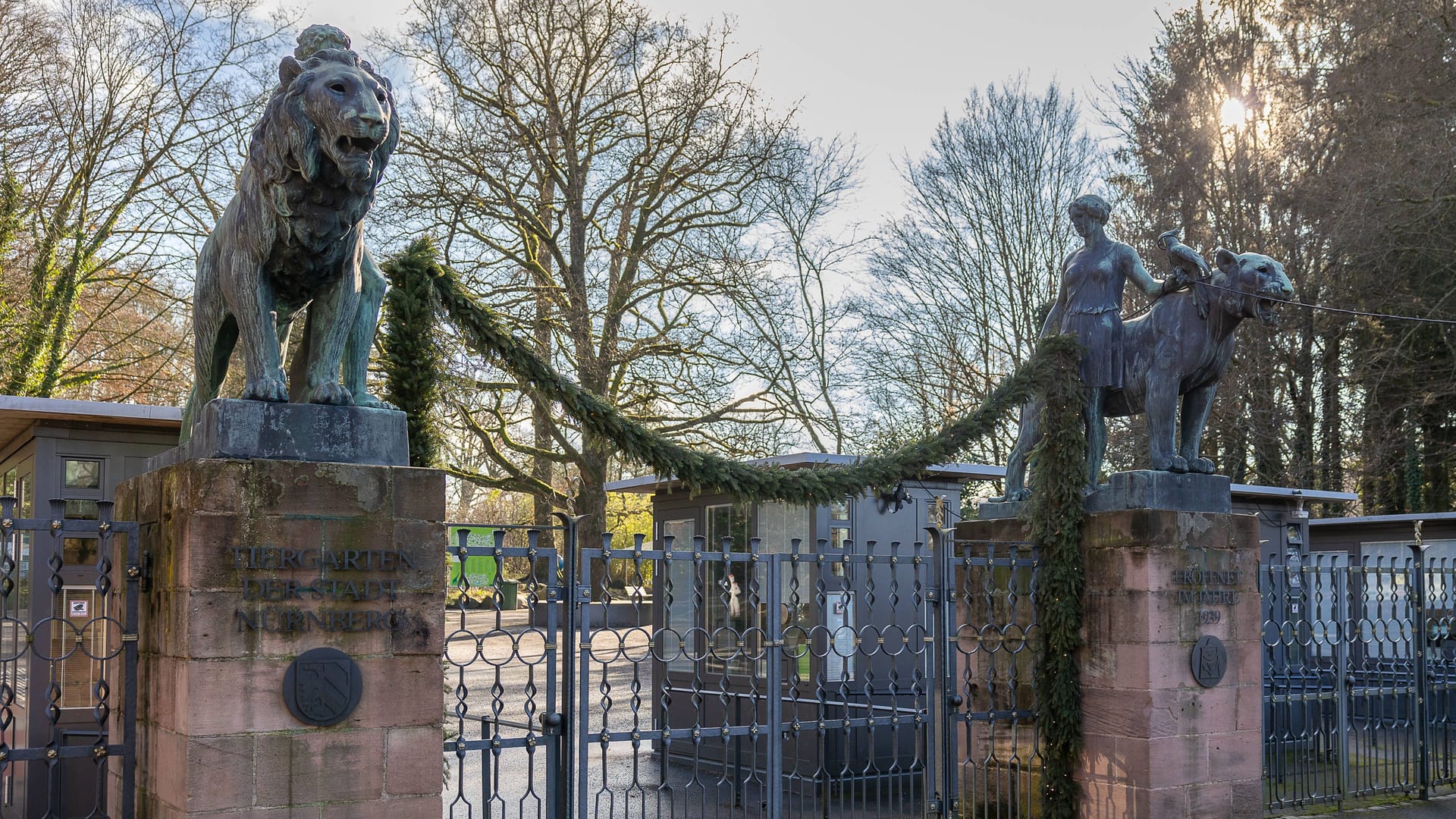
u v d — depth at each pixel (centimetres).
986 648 879
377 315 594
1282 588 1204
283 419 548
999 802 905
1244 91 2439
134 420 905
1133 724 830
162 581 558
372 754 553
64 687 872
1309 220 2323
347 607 552
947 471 1262
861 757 1165
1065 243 2458
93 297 2183
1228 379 2355
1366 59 2117
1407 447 2345
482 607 3069
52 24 2006
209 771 518
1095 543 864
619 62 2080
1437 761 1152
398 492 568
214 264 580
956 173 2486
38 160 2003
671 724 1323
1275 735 1034
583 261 2098
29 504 918
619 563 3147
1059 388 872
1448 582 1673
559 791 674
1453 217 2088
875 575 1212
